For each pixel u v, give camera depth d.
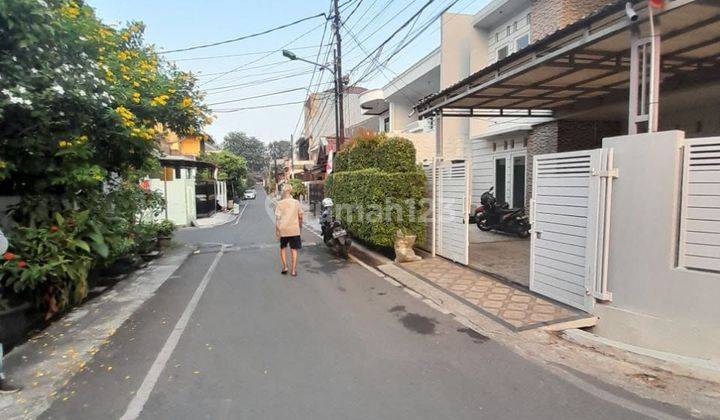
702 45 5.76
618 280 4.53
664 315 4.12
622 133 11.20
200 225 18.64
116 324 5.11
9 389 3.47
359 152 10.57
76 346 4.41
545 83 7.73
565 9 10.04
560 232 5.33
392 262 8.33
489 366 3.78
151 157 7.96
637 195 4.29
